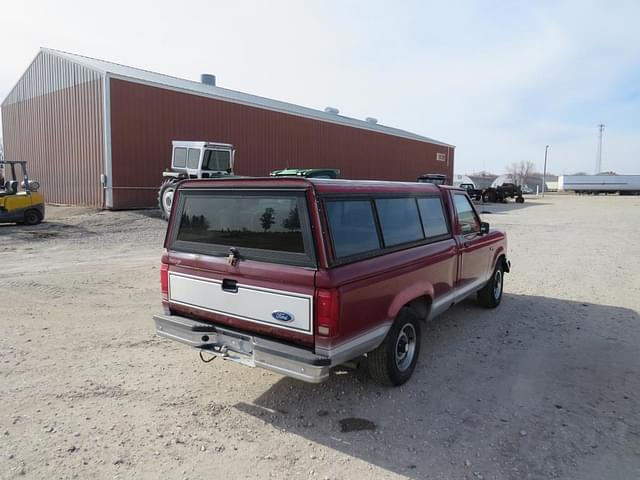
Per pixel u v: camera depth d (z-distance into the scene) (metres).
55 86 21.27
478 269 5.73
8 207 14.93
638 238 14.33
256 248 3.54
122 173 18.50
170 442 3.21
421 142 39.12
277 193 3.45
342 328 3.28
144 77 20.78
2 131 26.19
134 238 13.20
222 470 2.91
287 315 3.35
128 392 3.93
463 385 4.14
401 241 4.12
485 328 5.66
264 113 23.95
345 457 3.07
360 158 31.52
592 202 41.16
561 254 11.23
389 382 4.02
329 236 3.28
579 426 3.45
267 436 3.31
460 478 2.86
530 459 3.05
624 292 7.45
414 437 3.31
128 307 6.39
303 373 3.21
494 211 27.89
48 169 22.38
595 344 5.14
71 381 4.12
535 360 4.70
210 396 3.89
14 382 4.09
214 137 21.53
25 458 2.99
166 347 4.97
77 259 10.10
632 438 3.29
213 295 3.79
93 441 3.20
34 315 6.00
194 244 3.96
